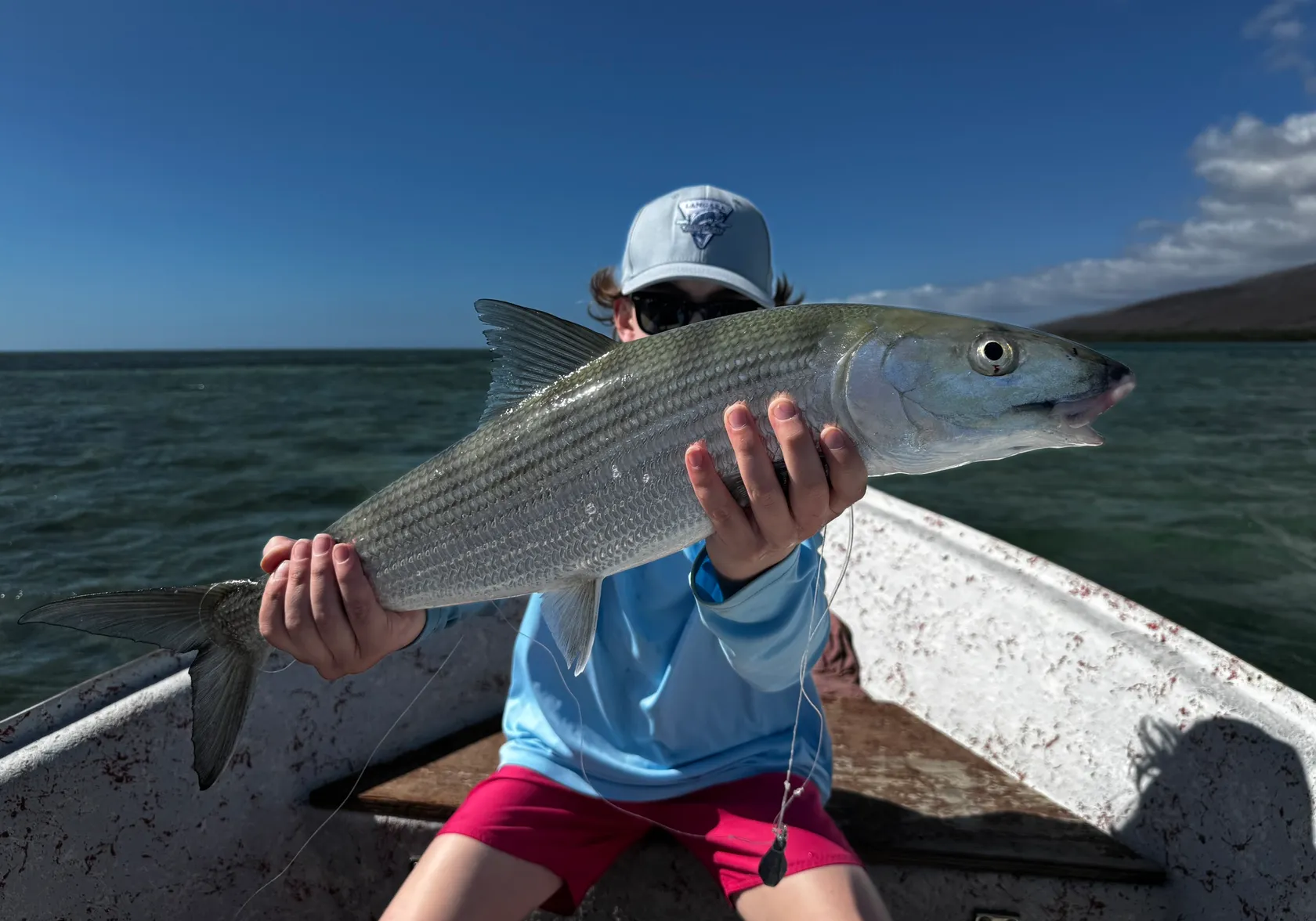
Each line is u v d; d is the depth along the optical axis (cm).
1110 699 60
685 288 66
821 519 43
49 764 50
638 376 46
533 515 48
